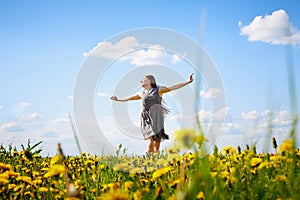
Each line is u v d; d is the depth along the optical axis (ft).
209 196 5.62
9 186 9.89
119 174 11.13
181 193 5.42
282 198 7.34
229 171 9.61
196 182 5.58
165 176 8.97
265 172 9.04
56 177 9.29
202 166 5.60
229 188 8.09
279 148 9.16
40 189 9.77
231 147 11.90
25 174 12.77
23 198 9.95
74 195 6.79
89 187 10.69
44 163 13.85
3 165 10.26
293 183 7.38
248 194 7.45
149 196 8.25
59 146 6.70
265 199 7.48
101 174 11.34
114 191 6.12
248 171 8.70
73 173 12.51
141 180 9.69
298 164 8.71
